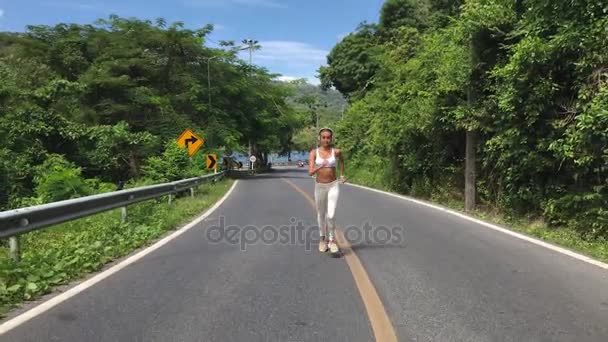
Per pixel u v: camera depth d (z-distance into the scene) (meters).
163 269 7.73
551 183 11.59
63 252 8.13
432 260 8.17
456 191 17.70
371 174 30.77
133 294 6.40
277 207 16.45
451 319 5.40
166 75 41.66
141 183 21.84
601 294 6.29
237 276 7.26
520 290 6.46
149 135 28.89
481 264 7.89
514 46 12.26
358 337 4.92
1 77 26.48
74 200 9.36
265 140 54.81
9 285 6.41
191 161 25.77
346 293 6.36
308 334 5.00
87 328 5.19
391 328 5.14
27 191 18.84
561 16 10.34
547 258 8.31
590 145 9.73
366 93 42.44
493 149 13.12
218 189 25.11
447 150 18.02
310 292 6.42
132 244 9.55
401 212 14.62
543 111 11.35
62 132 24.69
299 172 59.62
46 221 8.35
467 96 14.97
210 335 5.00
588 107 9.95
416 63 20.77
